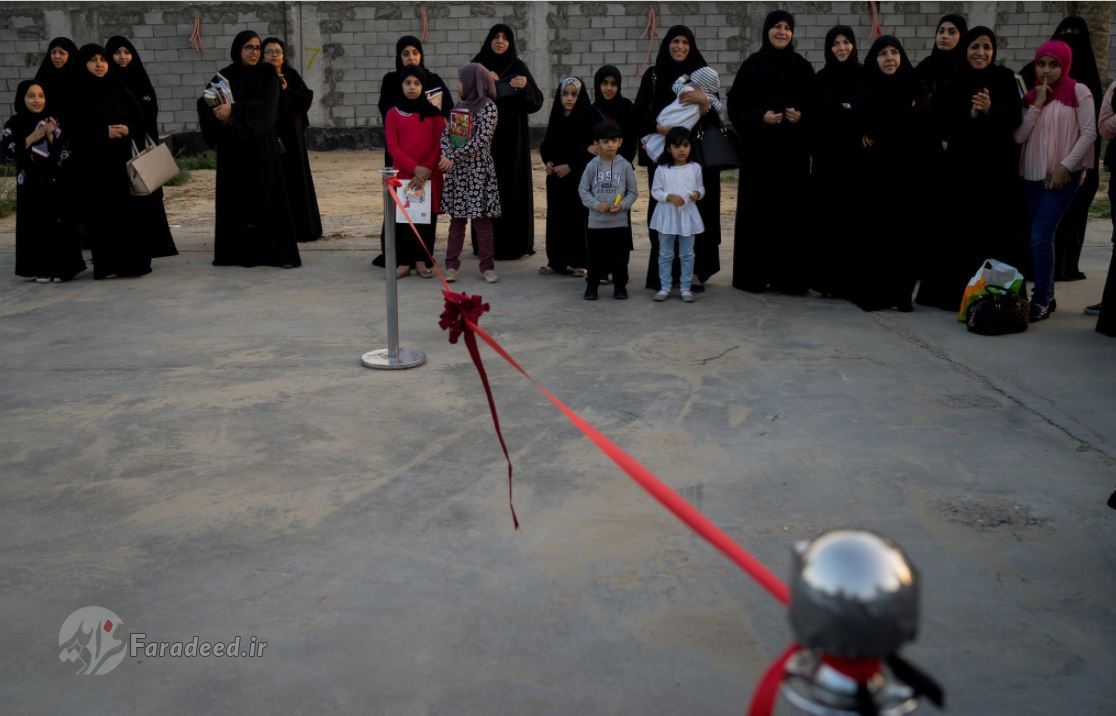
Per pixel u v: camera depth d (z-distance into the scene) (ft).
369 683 9.78
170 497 14.05
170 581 11.75
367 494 14.07
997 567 11.84
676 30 25.52
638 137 26.27
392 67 71.77
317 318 23.94
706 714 9.25
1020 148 22.93
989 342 21.38
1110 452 15.34
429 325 23.20
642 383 18.83
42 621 10.90
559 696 9.55
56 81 27.48
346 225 39.37
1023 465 14.85
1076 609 10.92
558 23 71.31
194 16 70.64
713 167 25.18
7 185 49.42
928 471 14.66
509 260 31.37
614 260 25.43
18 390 18.79
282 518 13.35
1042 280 22.91
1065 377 18.97
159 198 31.53
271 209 29.58
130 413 17.47
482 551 12.38
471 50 71.61
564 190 28.09
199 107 29.07
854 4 70.74
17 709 9.43
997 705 9.29
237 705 9.47
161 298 26.11
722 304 25.00
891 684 2.85
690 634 10.53
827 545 2.67
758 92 24.88
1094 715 9.14
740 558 3.35
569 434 16.24
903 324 22.93
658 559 12.12
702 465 14.96
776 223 25.44
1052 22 71.36
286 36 71.31
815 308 24.49
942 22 27.66
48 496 14.12
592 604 11.14
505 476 14.62
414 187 26.68
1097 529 12.78
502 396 18.17
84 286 27.63
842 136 24.32
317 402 17.93
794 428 16.44
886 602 2.54
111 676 9.92
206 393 18.51
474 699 9.52
